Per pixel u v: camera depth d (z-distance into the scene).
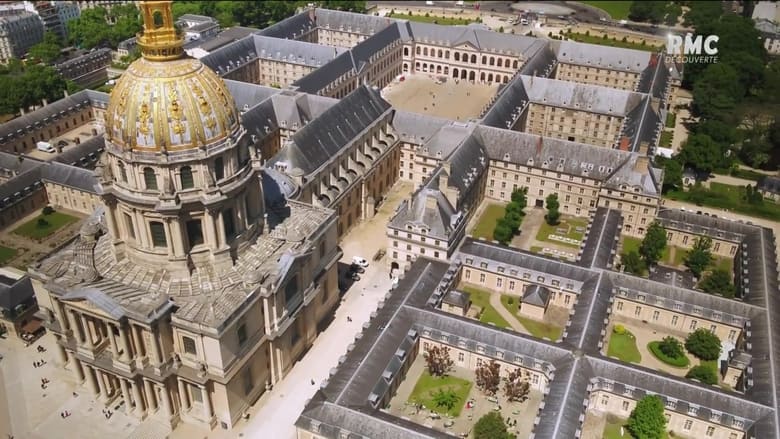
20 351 148.12
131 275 126.81
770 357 134.62
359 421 117.56
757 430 120.00
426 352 146.88
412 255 172.25
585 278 160.25
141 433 128.12
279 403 136.38
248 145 132.88
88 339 126.00
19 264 177.50
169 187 117.81
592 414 134.25
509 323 159.38
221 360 119.88
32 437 126.75
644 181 190.38
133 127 115.00
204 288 125.88
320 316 156.88
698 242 180.38
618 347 152.88
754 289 158.25
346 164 197.75
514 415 133.50
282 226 145.75
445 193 174.88
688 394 127.50
